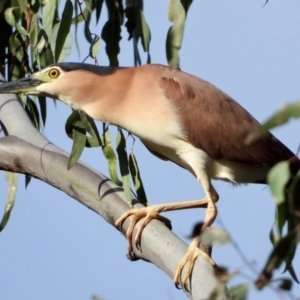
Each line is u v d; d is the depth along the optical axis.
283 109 5.21
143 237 9.17
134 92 10.43
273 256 5.79
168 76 10.55
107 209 9.58
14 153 10.02
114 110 10.44
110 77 10.48
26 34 11.21
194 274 8.53
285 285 5.49
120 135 10.62
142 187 10.64
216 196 10.45
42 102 11.87
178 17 10.59
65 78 10.52
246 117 10.75
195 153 10.52
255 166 10.80
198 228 6.04
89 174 9.72
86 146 10.60
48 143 10.12
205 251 8.60
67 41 10.74
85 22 10.90
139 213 9.34
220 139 10.52
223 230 5.92
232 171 10.81
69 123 10.56
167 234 9.02
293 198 6.03
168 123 10.36
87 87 10.46
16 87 10.72
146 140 10.69
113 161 10.56
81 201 9.77
